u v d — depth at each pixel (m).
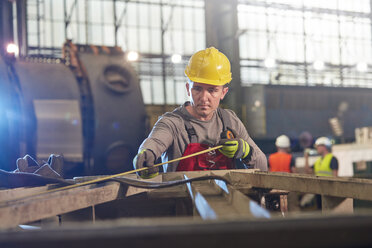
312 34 22.62
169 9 20.20
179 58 17.50
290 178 1.40
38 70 9.51
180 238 0.52
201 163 1.91
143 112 10.46
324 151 6.68
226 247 0.52
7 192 1.19
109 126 9.93
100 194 1.23
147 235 0.52
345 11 22.94
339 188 1.21
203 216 0.83
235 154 1.78
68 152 9.07
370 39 23.98
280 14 21.98
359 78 23.59
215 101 1.94
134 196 1.46
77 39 18.58
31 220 0.94
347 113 18.70
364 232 0.55
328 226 0.54
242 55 21.12
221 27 20.69
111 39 19.22
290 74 22.06
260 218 0.56
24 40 16.89
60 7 18.25
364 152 9.27
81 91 10.01
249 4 21.27
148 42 19.84
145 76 19.47
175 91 20.09
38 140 8.81
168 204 1.48
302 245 0.54
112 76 10.36
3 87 8.23
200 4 20.72
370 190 1.10
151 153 1.64
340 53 23.25
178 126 1.93
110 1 19.12
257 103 17.67
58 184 1.37
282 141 6.79
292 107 17.75
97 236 0.51
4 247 0.51
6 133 7.83
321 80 22.80
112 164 9.88
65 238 0.51
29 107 8.89
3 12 11.52
